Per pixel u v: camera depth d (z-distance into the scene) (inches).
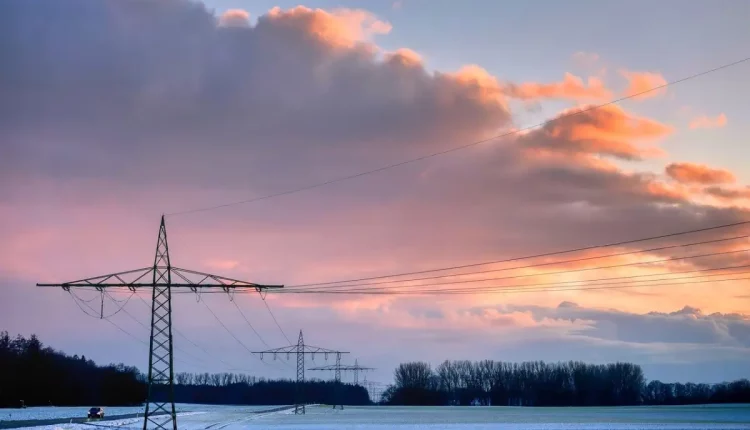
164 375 2864.2
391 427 4852.4
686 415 6983.3
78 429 4042.8
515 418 6501.0
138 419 5423.2
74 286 2861.7
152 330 2871.6
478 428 4719.5
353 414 7790.4
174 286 2910.9
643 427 4680.1
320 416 7037.4
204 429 4443.9
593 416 6855.3
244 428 4645.7
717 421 5590.6
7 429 3646.7
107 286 2871.6
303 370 7632.9
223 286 2903.5
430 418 6540.4
